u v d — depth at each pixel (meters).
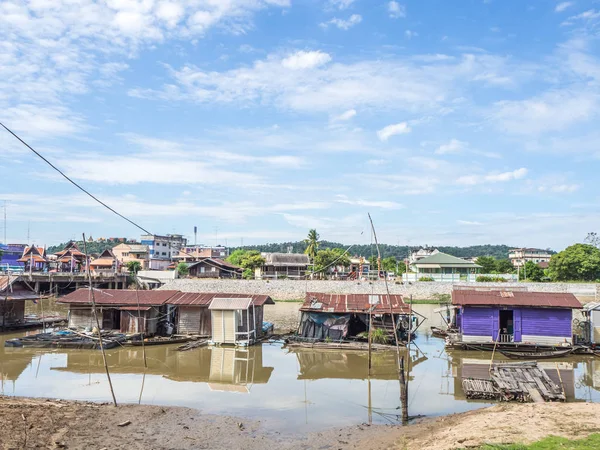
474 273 78.75
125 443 15.12
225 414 18.77
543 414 16.62
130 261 90.56
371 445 15.42
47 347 32.50
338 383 24.31
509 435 14.40
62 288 69.56
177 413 18.52
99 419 17.22
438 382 24.64
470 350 33.16
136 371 26.56
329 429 17.19
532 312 33.41
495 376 22.38
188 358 30.23
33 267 81.88
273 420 18.14
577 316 42.56
